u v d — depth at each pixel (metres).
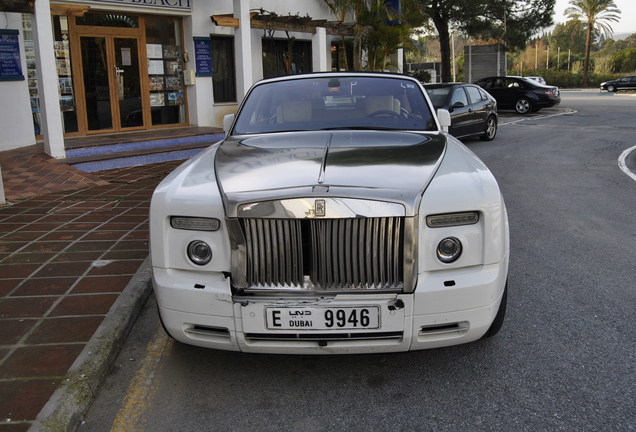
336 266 2.73
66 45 10.88
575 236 5.75
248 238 2.75
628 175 9.24
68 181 8.27
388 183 2.79
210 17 12.94
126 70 11.93
